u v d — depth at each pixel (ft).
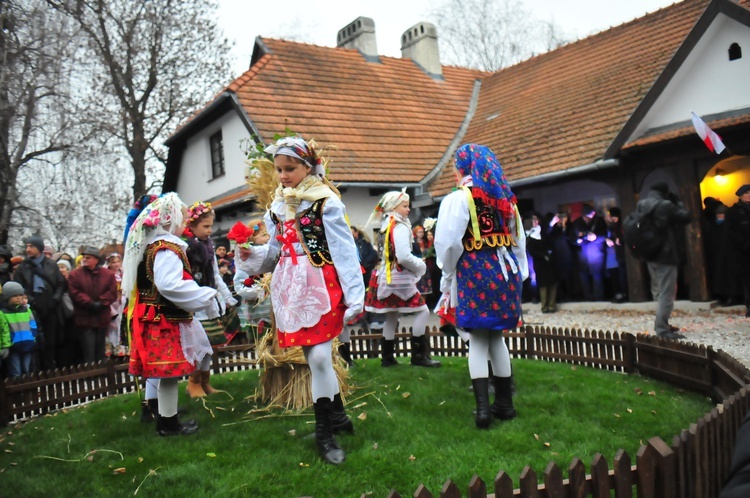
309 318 11.82
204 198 57.72
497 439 12.72
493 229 13.66
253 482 10.95
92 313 25.72
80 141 53.36
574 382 17.74
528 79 57.98
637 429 13.16
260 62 53.57
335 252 11.94
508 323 13.57
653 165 35.17
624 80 44.75
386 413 14.97
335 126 49.90
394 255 20.65
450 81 64.69
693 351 16.39
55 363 26.89
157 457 12.62
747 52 31.71
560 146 41.70
